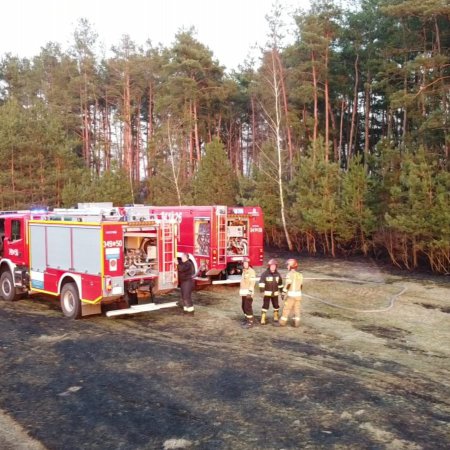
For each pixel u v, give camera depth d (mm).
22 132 30875
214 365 7875
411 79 28844
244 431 5570
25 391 6832
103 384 7070
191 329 10250
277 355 8414
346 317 11398
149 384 7055
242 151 50281
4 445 5273
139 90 43000
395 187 18172
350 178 21453
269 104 34188
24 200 30516
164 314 11656
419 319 11258
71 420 5883
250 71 42656
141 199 38031
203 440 5355
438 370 7703
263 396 6586
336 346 8992
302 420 5855
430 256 18156
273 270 10758
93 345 9055
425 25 24922
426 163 17781
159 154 35094
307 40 29016
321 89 30031
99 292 10344
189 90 35781
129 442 5316
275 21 27812
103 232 10250
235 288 15219
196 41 37125
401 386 6984
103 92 45312
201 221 14617
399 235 19000
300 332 9992
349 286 15492
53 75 46188
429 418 5922
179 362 8031
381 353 8586
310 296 13820
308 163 23484
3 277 13594
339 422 5801
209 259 14273
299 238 25812
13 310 12211
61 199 31047
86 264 10695
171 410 6156
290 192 25078
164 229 11359
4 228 13602
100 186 29109
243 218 15219
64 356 8398
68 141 33250
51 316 11531
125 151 40625
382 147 20578
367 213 20703
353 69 34312
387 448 5172
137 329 10281
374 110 37656
